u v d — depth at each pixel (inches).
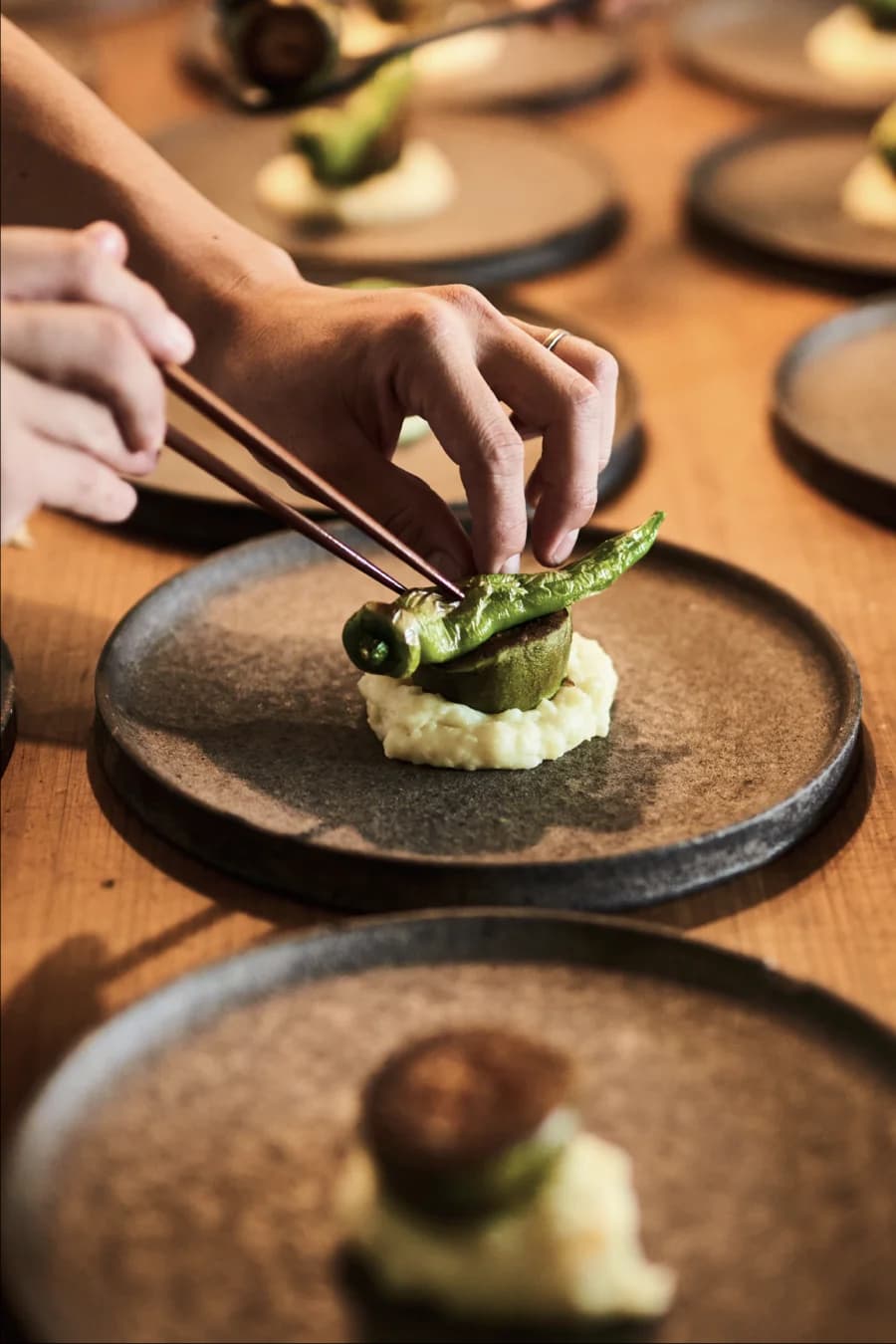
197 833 24.4
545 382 26.0
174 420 34.6
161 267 28.9
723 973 21.6
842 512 32.8
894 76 52.3
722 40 57.0
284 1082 20.7
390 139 42.4
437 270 40.2
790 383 35.8
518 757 25.6
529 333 27.6
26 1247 19.0
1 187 29.5
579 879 23.3
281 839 23.6
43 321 21.6
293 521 24.7
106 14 63.0
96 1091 20.5
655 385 37.4
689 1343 18.5
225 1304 18.7
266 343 27.9
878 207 42.4
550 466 26.5
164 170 30.0
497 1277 18.7
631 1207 19.2
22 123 29.4
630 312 40.3
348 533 30.5
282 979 21.7
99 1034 20.6
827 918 23.7
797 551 31.6
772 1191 19.7
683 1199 19.6
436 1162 18.4
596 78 53.3
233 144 47.5
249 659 27.9
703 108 53.0
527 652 25.7
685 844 23.6
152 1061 20.8
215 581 29.4
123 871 24.4
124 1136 20.1
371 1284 18.9
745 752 25.9
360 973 21.9
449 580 27.0
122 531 32.3
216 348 28.5
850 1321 18.6
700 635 28.5
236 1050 21.0
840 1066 20.8
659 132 51.0
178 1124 20.2
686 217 44.2
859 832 25.1
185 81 55.7
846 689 26.5
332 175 42.4
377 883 23.4
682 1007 21.5
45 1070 21.6
